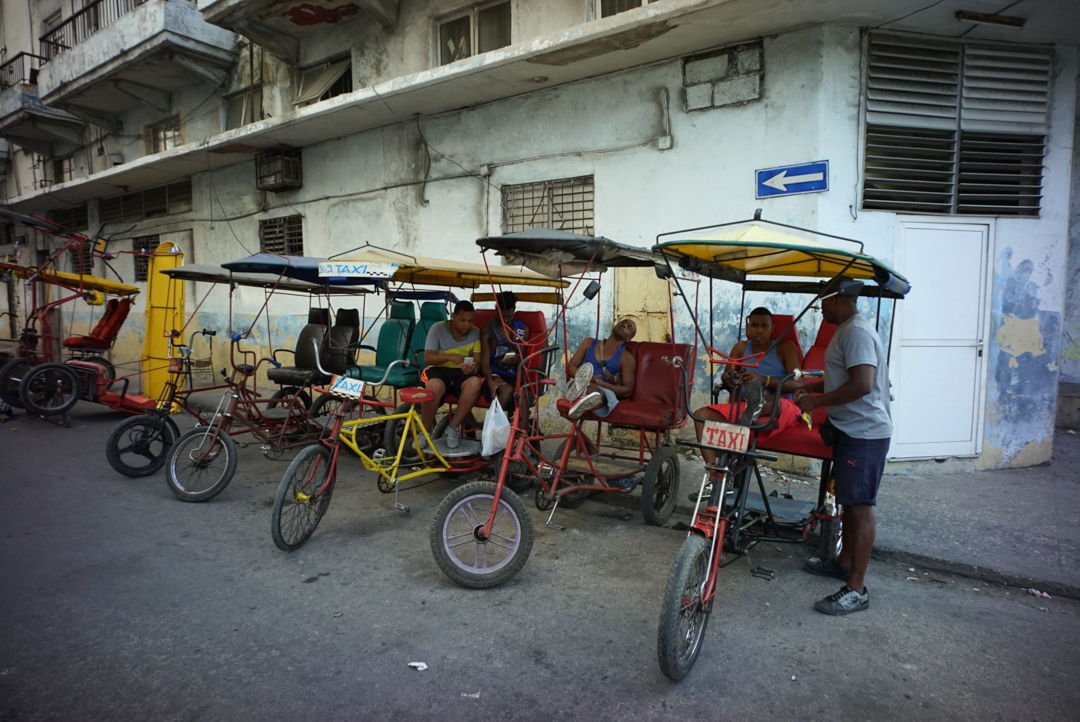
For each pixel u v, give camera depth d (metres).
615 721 2.46
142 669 2.76
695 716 2.49
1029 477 5.86
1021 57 6.03
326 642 3.01
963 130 5.99
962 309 6.02
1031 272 6.10
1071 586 3.61
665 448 4.70
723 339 6.40
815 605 3.40
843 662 2.90
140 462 6.41
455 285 6.31
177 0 10.51
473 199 8.31
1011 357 6.11
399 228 9.17
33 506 4.99
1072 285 7.88
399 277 5.99
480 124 8.15
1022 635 3.17
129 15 11.05
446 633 3.10
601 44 6.23
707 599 2.86
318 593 3.52
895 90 5.86
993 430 6.12
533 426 4.52
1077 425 7.85
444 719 2.46
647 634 3.12
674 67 6.59
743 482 3.45
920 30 5.83
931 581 3.82
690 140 6.53
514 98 7.80
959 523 4.59
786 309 5.99
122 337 14.83
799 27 5.83
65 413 8.24
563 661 2.87
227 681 2.68
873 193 5.89
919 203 5.91
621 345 5.36
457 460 4.97
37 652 2.89
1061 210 6.15
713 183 6.41
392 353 6.83
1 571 3.78
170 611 3.30
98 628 3.12
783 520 4.07
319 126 9.23
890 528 4.48
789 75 5.91
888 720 2.49
